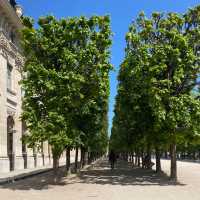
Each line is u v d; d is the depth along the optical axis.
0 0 35.91
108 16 25.42
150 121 30.11
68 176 33.25
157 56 27.08
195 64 28.02
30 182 27.67
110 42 25.45
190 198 19.14
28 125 25.06
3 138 38.12
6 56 39.44
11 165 41.81
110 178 31.64
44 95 24.55
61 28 25.14
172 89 27.47
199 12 28.67
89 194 20.58
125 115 32.50
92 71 25.11
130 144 43.56
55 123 24.11
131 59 28.25
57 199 18.62
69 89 24.11
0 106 37.50
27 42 25.08
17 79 43.56
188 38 28.11
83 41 25.30
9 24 40.41
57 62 24.94
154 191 22.19
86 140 32.09
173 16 28.48
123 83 30.02
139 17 28.84
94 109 30.83
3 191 22.06
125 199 18.61
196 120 26.84
